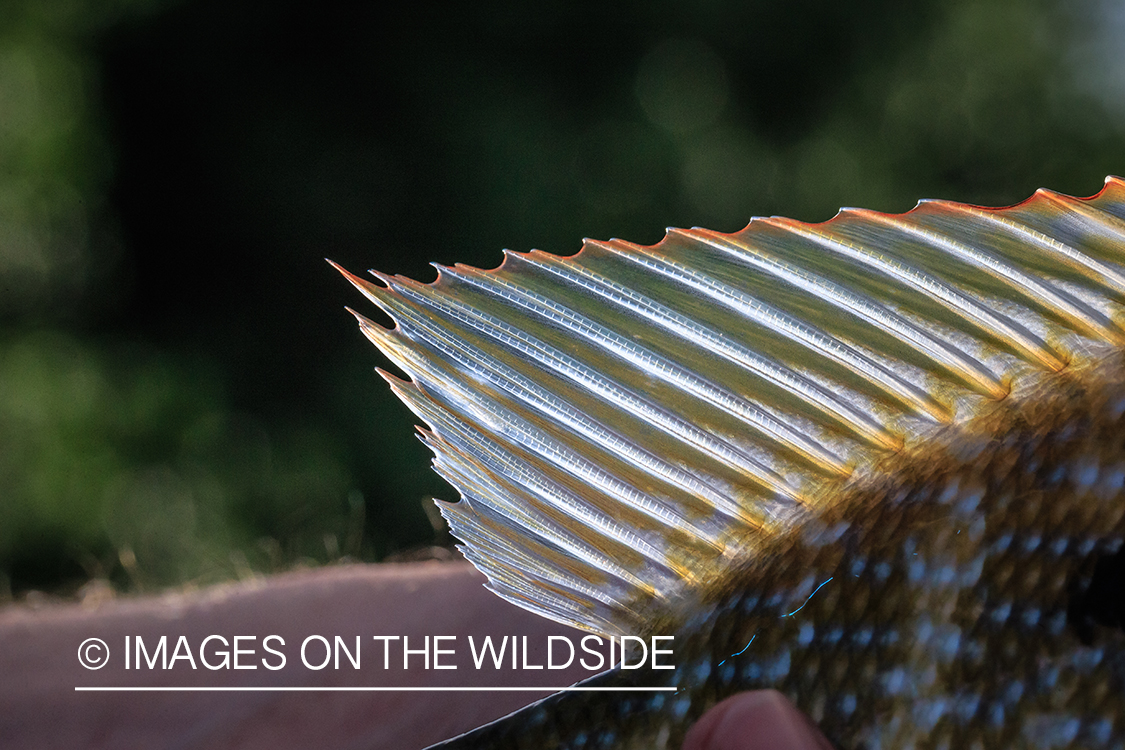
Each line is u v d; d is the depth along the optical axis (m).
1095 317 0.51
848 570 0.51
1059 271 0.51
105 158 2.49
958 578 0.51
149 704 0.65
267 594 0.71
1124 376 0.51
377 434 2.34
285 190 2.74
